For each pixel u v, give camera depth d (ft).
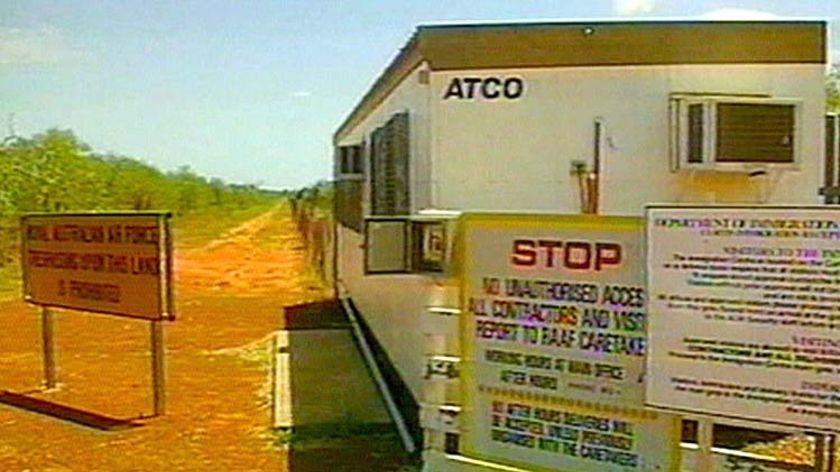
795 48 23.52
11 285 64.69
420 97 23.97
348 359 36.19
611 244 15.99
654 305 15.28
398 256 23.29
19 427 26.22
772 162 23.02
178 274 75.72
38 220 31.60
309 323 47.44
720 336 14.71
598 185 23.00
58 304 31.01
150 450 23.58
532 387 17.10
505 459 17.49
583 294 16.37
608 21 22.99
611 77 23.04
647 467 15.85
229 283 69.31
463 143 22.97
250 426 25.76
